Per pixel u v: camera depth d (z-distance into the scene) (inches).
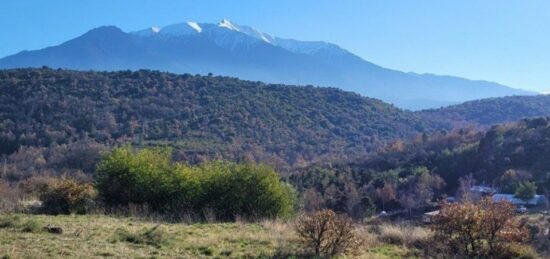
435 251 407.5
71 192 616.4
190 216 598.9
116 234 398.6
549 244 427.8
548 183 2261.3
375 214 1838.1
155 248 365.4
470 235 393.4
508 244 393.4
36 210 602.9
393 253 407.2
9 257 288.0
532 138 2896.2
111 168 681.0
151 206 669.3
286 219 605.9
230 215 663.1
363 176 2704.2
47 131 2696.9
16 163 2137.1
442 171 2817.4
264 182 681.6
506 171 2448.3
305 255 370.9
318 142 4178.2
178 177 684.1
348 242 383.6
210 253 362.0
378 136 4776.1
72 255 314.3
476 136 3442.4
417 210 2059.5
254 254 366.3
